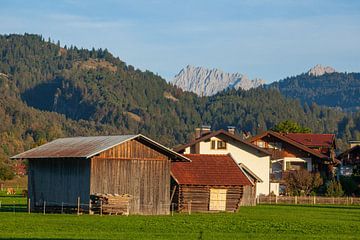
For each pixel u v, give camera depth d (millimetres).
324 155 173250
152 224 76438
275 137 169750
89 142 99875
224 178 106000
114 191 94125
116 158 94438
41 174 102125
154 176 97062
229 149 151500
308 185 155500
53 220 79312
